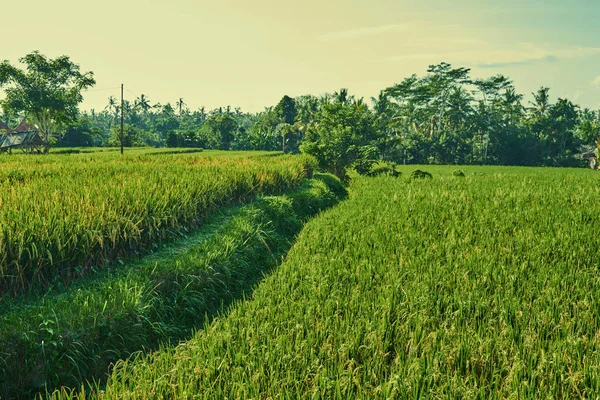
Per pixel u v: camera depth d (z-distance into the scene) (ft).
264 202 45.37
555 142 242.99
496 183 67.92
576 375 14.01
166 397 14.21
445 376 14.55
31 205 27.27
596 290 21.13
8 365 17.08
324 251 30.37
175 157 93.30
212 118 287.07
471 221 35.81
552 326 17.74
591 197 47.55
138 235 29.35
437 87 252.01
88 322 19.66
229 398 13.83
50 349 17.98
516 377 14.14
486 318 18.71
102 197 31.24
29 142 166.61
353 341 16.49
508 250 27.35
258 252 33.86
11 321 18.95
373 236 32.48
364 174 108.06
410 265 25.39
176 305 23.90
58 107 183.01
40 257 22.76
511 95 268.00
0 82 177.58
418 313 18.75
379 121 213.25
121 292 22.16
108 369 18.49
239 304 21.86
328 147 107.65
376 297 21.18
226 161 74.64
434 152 233.35
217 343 17.10
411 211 41.81
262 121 302.86
